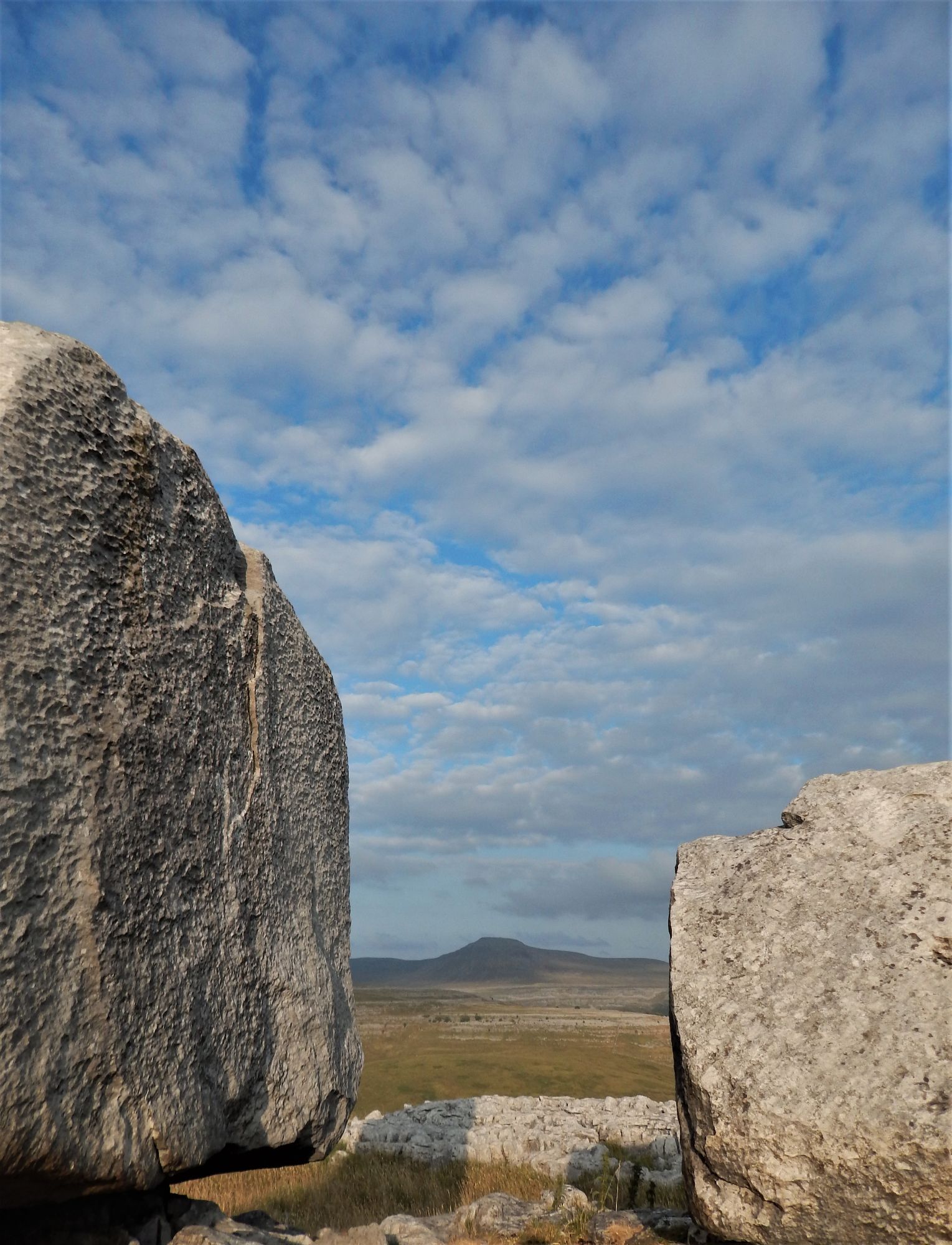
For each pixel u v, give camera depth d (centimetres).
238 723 445
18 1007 279
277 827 473
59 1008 294
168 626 388
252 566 504
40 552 317
